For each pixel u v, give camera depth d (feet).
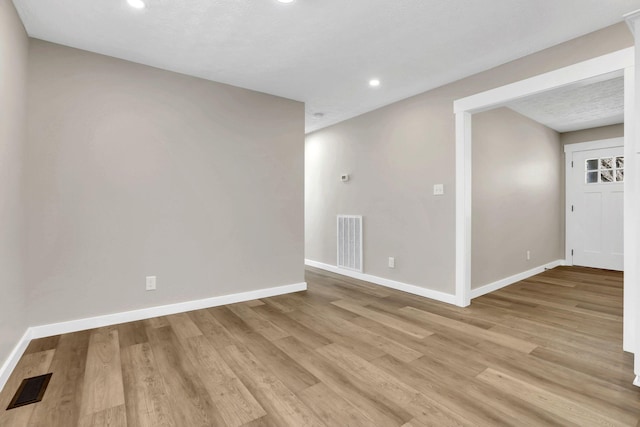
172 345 7.57
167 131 9.77
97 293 8.73
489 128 12.51
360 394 5.63
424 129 11.62
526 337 8.06
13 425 4.79
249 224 11.39
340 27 7.52
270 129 11.86
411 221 12.18
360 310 10.20
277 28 7.54
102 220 8.79
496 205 12.89
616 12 6.86
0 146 5.90
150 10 6.84
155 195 9.58
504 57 8.97
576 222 17.26
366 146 14.15
